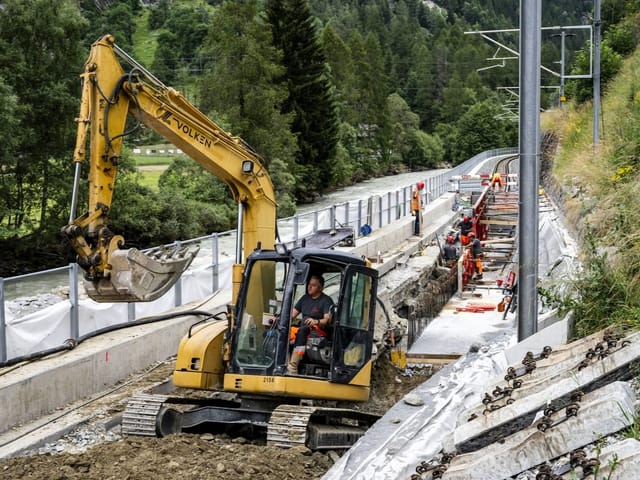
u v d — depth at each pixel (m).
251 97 84.75
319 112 97.19
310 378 14.12
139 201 57.34
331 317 14.45
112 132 13.54
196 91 91.38
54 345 17.12
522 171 13.81
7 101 45.97
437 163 178.00
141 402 13.88
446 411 11.16
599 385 8.96
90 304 18.38
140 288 12.85
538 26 13.59
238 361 14.16
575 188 30.81
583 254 15.89
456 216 53.03
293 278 14.02
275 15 96.06
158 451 12.52
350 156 126.44
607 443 7.72
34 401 14.87
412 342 22.23
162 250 13.69
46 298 22.19
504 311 25.59
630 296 12.85
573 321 13.32
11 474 11.62
